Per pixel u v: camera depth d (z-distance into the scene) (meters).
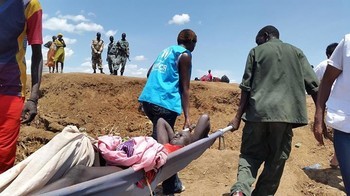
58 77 10.70
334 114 3.18
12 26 3.18
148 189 3.14
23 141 7.89
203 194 4.91
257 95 4.18
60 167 2.46
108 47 15.16
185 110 4.63
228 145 8.11
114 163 2.94
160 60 4.67
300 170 5.89
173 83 4.56
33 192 2.28
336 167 6.19
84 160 2.71
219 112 10.02
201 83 10.80
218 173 5.62
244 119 4.34
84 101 10.10
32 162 2.35
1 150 3.16
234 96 10.40
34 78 3.43
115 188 2.63
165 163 3.28
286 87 4.17
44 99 10.12
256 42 4.63
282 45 4.30
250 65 4.29
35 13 3.36
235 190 3.98
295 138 7.71
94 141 3.02
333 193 5.13
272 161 4.29
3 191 2.23
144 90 4.65
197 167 5.75
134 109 10.33
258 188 4.40
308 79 4.26
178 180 4.89
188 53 4.57
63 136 2.55
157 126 4.39
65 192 2.13
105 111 10.00
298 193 5.18
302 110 4.18
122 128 9.49
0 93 3.15
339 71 3.22
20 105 3.27
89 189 2.34
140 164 2.91
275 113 4.07
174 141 4.27
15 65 3.23
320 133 3.35
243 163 4.25
